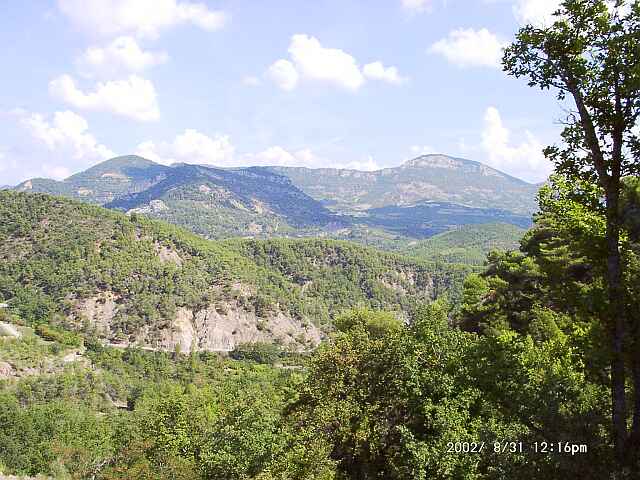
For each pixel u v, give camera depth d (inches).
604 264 419.2
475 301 1787.6
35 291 6240.2
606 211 404.5
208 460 1079.6
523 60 429.7
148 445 1493.6
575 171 427.8
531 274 1520.7
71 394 4153.5
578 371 486.3
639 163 392.8
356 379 896.9
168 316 6412.4
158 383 4862.2
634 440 386.0
